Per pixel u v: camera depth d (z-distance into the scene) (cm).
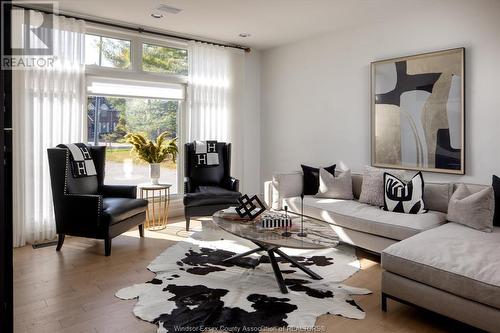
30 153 391
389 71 424
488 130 349
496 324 196
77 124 422
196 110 524
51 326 223
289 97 560
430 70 387
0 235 90
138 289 277
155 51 500
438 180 389
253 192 613
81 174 385
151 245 389
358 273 316
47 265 328
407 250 242
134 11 414
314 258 353
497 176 337
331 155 502
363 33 455
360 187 431
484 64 350
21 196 382
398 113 418
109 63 462
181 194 539
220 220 319
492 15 343
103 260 341
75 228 358
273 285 286
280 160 582
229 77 556
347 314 242
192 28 478
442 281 218
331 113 498
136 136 465
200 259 345
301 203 394
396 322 235
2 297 91
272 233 280
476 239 262
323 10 403
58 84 406
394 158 424
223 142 528
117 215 358
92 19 433
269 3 386
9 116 91
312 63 522
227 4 388
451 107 372
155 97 501
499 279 199
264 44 561
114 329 220
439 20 381
